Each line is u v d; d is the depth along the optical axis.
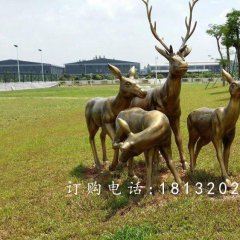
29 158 10.06
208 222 4.99
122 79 6.98
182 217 5.22
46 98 35.19
